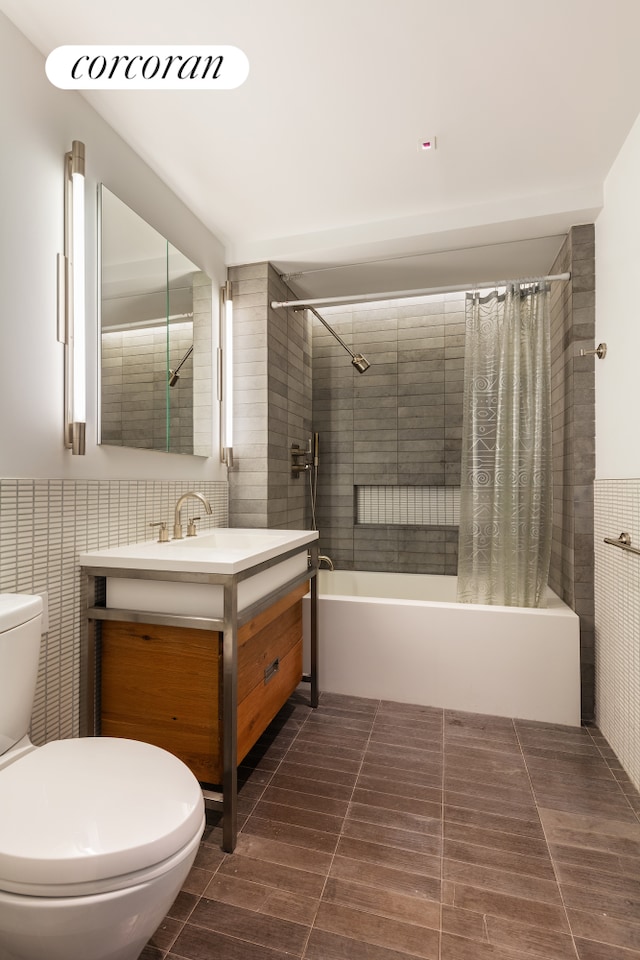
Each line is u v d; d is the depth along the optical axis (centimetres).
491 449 246
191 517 228
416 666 227
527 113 171
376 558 353
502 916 113
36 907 73
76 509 156
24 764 100
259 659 168
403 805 154
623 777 171
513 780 168
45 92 147
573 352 225
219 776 142
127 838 79
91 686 151
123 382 179
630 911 115
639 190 171
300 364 327
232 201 224
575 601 220
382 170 202
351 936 108
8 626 108
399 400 349
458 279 293
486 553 244
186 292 225
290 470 303
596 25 137
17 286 136
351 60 149
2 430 132
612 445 196
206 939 107
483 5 132
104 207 169
